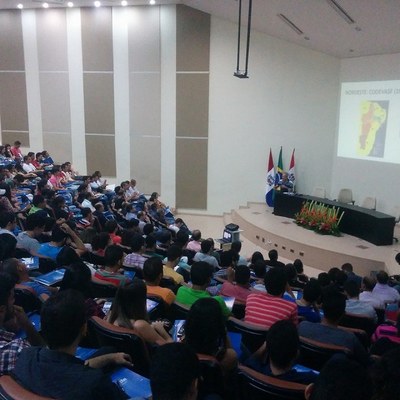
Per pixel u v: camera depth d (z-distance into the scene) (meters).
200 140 12.77
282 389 1.89
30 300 2.93
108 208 9.58
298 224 10.68
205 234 11.29
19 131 13.48
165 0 11.84
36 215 5.18
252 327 2.91
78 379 1.52
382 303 4.88
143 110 12.86
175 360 1.35
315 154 12.16
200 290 3.40
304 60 11.80
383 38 8.98
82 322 1.70
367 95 10.80
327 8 8.30
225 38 12.11
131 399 1.72
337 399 1.17
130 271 4.54
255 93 12.24
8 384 1.49
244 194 12.84
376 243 9.27
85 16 12.64
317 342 2.62
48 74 13.08
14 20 12.95
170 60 12.48
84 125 13.19
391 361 1.30
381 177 10.58
